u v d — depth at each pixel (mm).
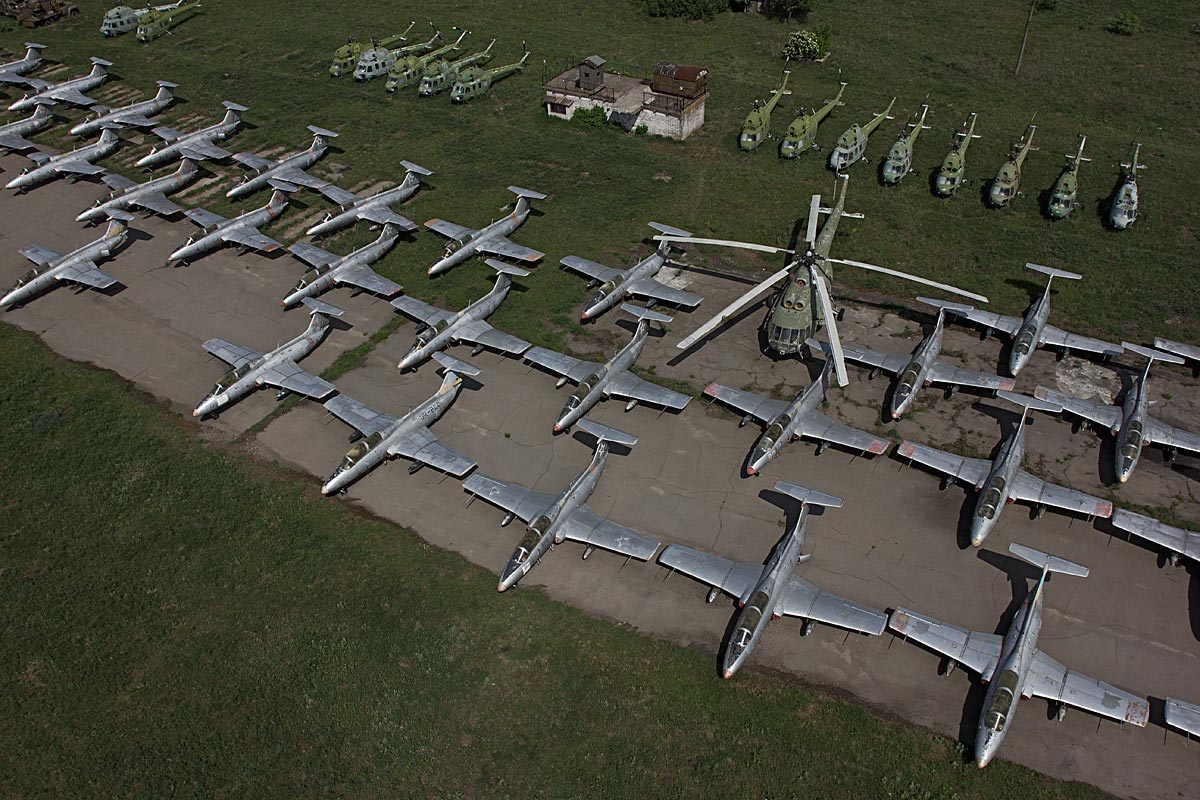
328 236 68625
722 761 33469
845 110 86750
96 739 34656
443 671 36906
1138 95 88000
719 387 50156
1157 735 34000
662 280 63062
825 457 47438
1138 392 47750
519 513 42500
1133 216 65438
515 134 84062
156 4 118875
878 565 41125
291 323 59438
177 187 75188
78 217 70250
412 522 44406
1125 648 37094
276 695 36125
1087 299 58656
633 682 36375
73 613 39750
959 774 32719
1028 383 52156
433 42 104875
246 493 46062
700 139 82125
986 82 92250
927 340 52406
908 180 74250
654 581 40906
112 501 45656
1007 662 34375
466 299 60688
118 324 59781
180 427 50781
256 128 85812
